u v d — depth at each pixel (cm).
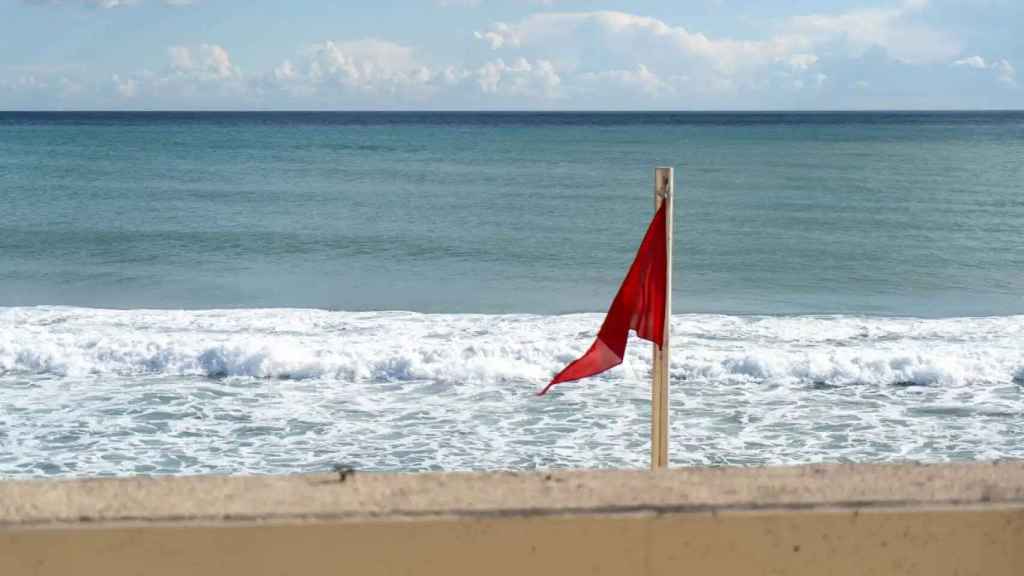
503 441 1012
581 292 2223
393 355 1286
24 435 1018
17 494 200
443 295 2184
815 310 2017
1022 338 1476
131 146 6969
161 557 189
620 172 4938
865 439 1024
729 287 2280
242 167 5275
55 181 4522
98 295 2181
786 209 3547
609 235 3011
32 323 1562
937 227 3123
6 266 2547
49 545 187
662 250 412
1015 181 4456
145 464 944
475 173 4909
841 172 4916
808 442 1016
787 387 1212
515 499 198
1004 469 213
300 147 6994
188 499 198
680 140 7994
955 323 1599
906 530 195
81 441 1003
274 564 190
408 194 4009
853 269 2489
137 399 1148
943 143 7544
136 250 2781
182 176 4769
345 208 3609
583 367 428
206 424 1062
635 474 211
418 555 192
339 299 2136
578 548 193
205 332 1507
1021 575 196
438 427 1057
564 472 212
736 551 195
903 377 1237
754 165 5356
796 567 196
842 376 1238
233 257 2681
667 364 412
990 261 2581
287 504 196
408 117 18550
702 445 1005
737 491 202
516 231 3086
